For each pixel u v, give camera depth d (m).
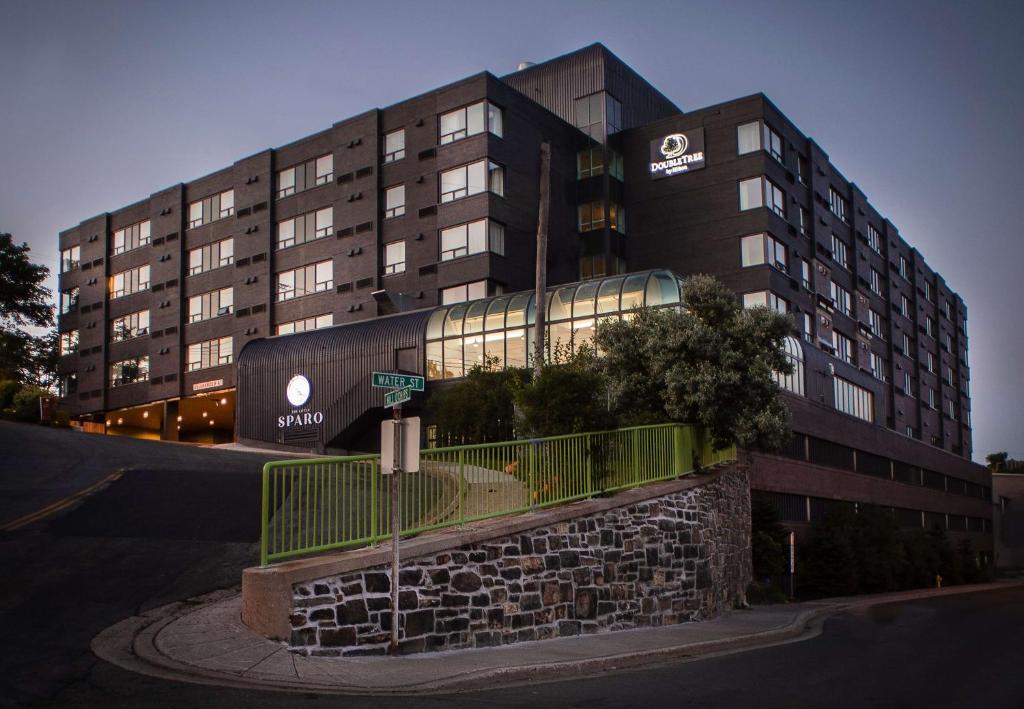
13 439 29.27
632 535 16.22
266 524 10.73
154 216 61.84
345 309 50.25
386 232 49.44
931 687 10.45
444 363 41.50
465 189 46.38
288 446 46.28
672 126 50.31
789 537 31.25
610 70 52.88
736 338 21.58
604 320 22.34
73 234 68.44
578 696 9.34
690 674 11.16
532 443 14.83
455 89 47.47
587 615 14.64
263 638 10.25
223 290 56.97
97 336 65.06
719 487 20.66
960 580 52.19
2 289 59.12
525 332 39.00
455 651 11.83
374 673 9.88
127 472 21.89
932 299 77.62
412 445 11.09
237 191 56.78
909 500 56.59
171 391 58.56
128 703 7.80
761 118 47.22
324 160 52.91
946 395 79.38
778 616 19.59
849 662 12.65
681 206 49.41
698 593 18.42
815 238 51.75
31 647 9.38
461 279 45.69
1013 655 13.77
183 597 11.83
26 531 14.73
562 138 51.09
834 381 50.22
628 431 17.62
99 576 12.42
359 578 10.93
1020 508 85.62
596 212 50.66
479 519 13.48
